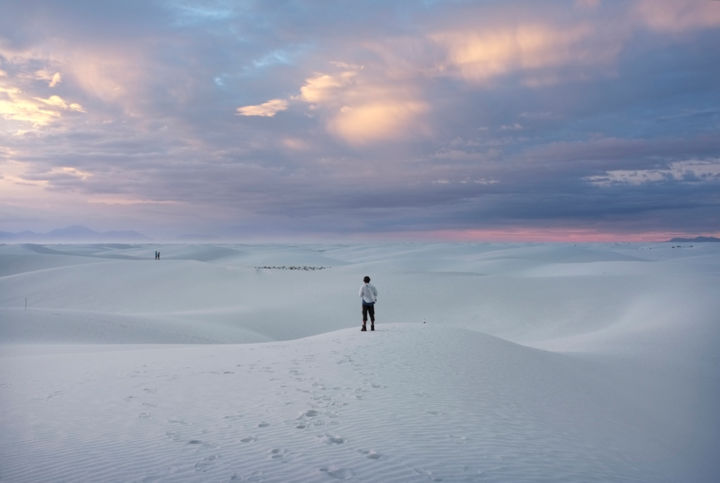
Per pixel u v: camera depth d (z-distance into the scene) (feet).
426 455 22.41
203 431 25.39
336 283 189.26
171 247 634.02
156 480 19.43
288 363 42.91
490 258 396.98
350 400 31.35
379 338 54.54
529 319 131.13
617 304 136.15
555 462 23.21
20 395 33.27
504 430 27.20
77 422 27.20
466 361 44.16
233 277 203.72
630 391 48.42
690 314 104.06
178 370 40.63
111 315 112.57
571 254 455.22
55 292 187.11
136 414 28.50
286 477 19.62
